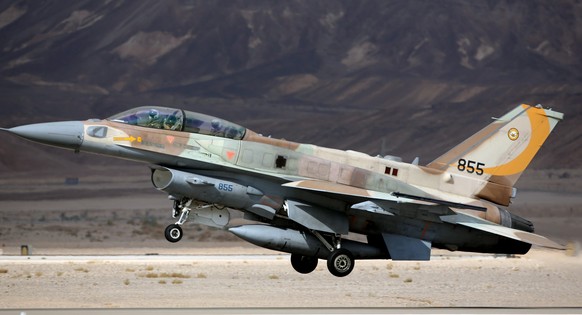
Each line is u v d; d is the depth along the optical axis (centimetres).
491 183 9200
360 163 8838
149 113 8325
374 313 7644
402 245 8906
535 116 9262
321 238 8675
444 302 10106
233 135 8481
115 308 8125
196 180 8106
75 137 8069
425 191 8956
